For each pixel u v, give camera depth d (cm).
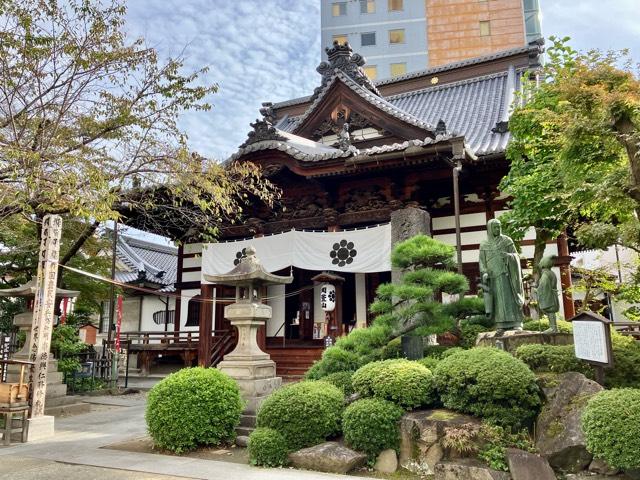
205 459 690
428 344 998
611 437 499
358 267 1356
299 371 1505
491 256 855
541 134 1027
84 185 879
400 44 4516
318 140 1800
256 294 974
